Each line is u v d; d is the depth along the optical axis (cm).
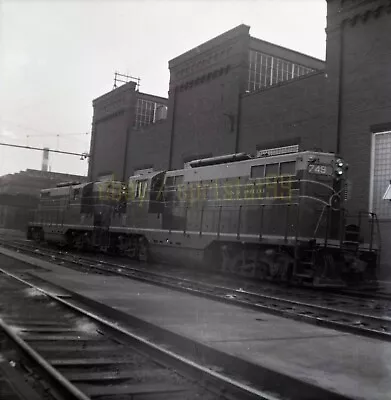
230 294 1188
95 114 3834
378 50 1723
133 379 520
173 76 2841
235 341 637
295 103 2028
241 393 463
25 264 1756
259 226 1473
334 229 1395
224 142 2397
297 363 537
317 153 1398
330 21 1886
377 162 1711
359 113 1762
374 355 595
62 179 5847
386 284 1534
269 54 2475
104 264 1900
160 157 2914
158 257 1933
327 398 441
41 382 492
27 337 693
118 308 870
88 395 464
